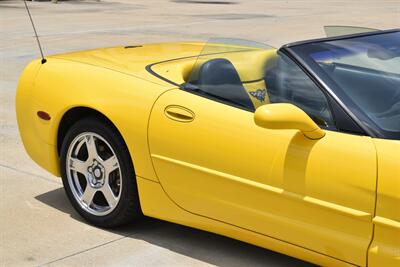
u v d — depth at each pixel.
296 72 3.65
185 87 3.95
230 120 3.64
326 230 3.31
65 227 4.46
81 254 4.06
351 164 3.19
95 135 4.29
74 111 4.40
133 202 4.20
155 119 3.91
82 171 4.48
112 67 4.35
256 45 4.55
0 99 8.71
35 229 4.44
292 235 3.45
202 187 3.76
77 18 22.78
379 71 3.68
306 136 3.34
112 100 4.12
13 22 20.84
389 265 3.11
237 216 3.65
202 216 3.85
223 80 3.84
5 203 4.92
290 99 3.65
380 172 3.10
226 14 25.03
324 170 3.26
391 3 32.69
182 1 34.72
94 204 4.49
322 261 3.40
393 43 4.05
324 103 3.46
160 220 4.54
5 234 4.36
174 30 18.42
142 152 4.00
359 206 3.17
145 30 18.41
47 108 4.52
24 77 4.77
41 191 5.18
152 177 4.01
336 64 3.66
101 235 4.34
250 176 3.54
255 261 3.93
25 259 4.00
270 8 28.80
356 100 3.42
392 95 3.50
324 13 25.36
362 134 3.27
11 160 6.00
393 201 3.06
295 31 17.89
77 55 4.80
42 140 4.65
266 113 3.24
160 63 4.41
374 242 3.16
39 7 28.64
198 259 3.97
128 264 3.92
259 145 3.49
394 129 3.27
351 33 4.36
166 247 4.14
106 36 16.61
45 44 14.67
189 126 3.77
